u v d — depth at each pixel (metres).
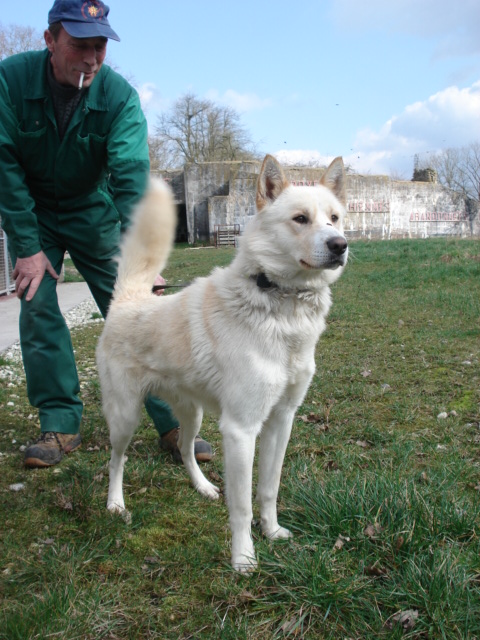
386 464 1.83
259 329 1.41
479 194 26.78
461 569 1.28
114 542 1.49
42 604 1.22
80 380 2.99
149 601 1.28
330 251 1.41
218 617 1.22
